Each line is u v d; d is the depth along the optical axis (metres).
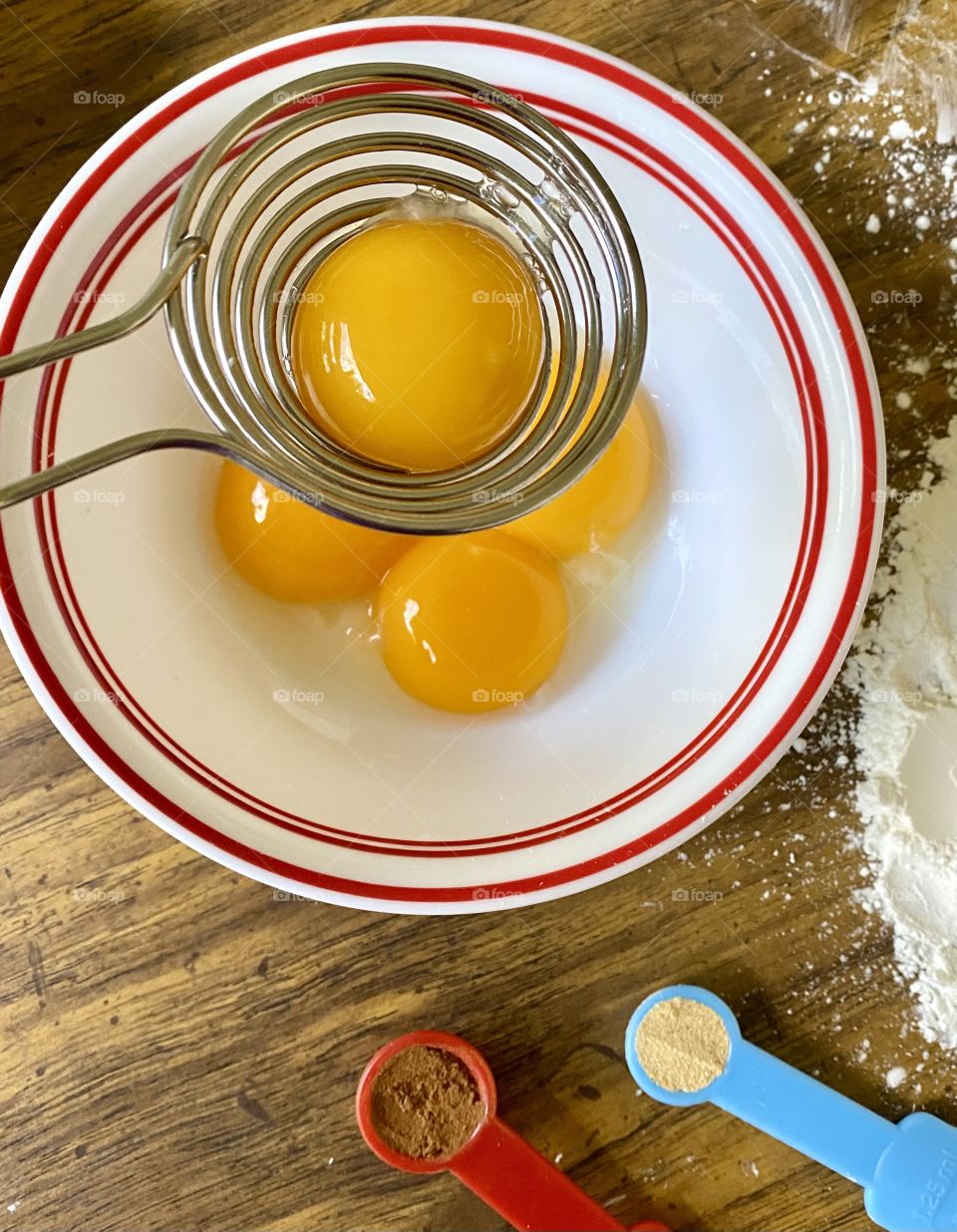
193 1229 0.22
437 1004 0.22
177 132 0.18
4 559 0.18
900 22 0.21
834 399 0.19
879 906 0.22
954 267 0.22
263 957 0.22
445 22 0.18
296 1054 0.22
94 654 0.18
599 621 0.22
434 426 0.16
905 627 0.22
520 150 0.16
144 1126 0.22
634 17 0.21
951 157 0.22
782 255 0.19
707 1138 0.22
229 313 0.16
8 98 0.21
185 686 0.19
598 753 0.20
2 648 0.21
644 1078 0.21
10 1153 0.22
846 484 0.19
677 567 0.21
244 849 0.19
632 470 0.21
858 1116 0.21
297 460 0.15
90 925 0.22
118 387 0.19
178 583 0.20
